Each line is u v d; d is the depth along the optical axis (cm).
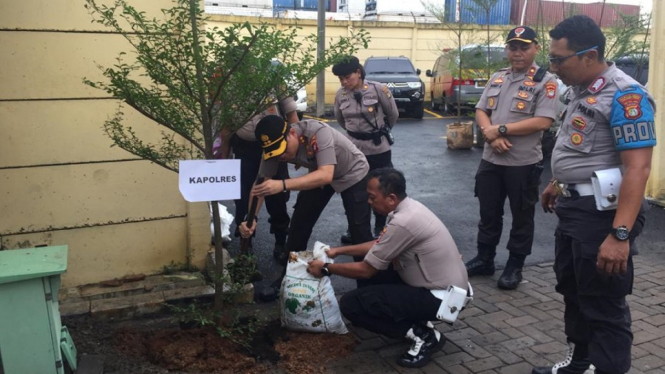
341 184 381
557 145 286
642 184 244
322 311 344
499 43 1228
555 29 267
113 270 391
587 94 269
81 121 366
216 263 325
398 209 328
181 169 291
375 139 509
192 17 282
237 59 283
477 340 352
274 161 364
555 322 377
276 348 338
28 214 364
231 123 308
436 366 322
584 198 270
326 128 359
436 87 1675
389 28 1833
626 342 266
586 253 265
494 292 426
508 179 429
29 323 265
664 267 476
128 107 373
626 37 977
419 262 324
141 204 390
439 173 849
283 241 493
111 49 365
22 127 354
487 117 444
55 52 354
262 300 399
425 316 324
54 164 365
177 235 405
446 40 1838
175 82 300
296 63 298
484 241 455
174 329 351
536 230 586
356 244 392
